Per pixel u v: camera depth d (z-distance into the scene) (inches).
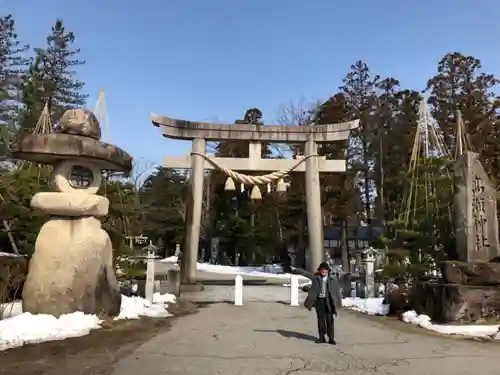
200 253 2210.9
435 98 1733.5
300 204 1539.1
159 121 885.8
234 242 1991.9
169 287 751.1
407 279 710.5
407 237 792.3
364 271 728.3
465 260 495.5
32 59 1614.2
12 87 1546.5
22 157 431.2
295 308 641.0
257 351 333.1
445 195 812.0
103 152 430.9
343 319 526.3
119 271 717.9
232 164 898.1
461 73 1707.7
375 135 1841.8
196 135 896.9
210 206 1935.3
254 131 906.7
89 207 427.5
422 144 1194.0
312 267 868.6
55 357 299.1
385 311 570.3
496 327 426.0
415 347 354.6
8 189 629.3
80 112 447.2
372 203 1979.6
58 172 434.6
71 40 1737.2
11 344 327.6
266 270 1708.9
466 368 284.2
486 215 501.0
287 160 908.0
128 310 494.9
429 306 490.3
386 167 1790.1
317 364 291.4
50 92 1599.4
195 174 882.8
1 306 424.5
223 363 291.9
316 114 1622.8
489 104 1619.1
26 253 641.6
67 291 410.9
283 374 264.8
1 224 652.7
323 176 1418.6
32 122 1387.8
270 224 1875.0
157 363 289.1
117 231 728.3
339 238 1657.2
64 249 418.9
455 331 421.1
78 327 386.9
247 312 589.0
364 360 305.1
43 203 420.5
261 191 948.0
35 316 386.3
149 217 2198.6
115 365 281.3
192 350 333.1
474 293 449.4
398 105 1819.6
